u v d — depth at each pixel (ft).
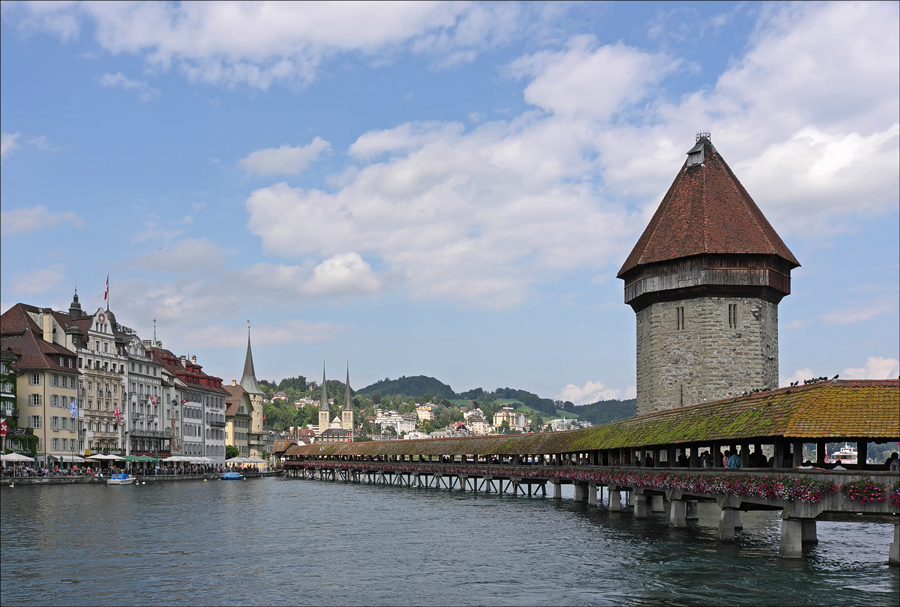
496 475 311.06
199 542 160.56
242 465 600.39
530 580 112.37
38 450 399.03
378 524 192.03
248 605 103.96
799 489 104.47
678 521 152.66
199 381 601.21
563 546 140.97
